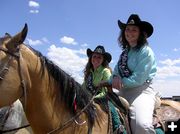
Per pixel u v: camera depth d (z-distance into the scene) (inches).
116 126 93.9
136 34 103.3
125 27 108.0
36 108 81.7
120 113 97.6
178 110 113.6
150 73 103.3
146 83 103.2
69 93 86.7
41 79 81.4
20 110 147.2
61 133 85.0
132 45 104.0
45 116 82.7
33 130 84.3
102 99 98.8
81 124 87.7
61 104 85.7
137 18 104.2
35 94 80.8
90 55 145.3
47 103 82.9
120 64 105.3
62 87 85.6
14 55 76.2
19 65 76.5
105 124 93.4
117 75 101.5
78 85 89.8
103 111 95.8
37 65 80.7
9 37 79.3
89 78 142.4
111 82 101.0
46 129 83.5
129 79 99.5
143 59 100.1
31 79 79.8
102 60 141.6
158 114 109.0
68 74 88.0
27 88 78.7
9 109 131.0
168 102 118.3
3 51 75.5
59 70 85.7
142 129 94.8
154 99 104.0
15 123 142.2
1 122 130.6
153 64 103.9
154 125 99.6
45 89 82.4
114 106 98.2
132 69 101.6
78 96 88.9
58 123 85.0
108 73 138.3
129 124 97.8
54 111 84.4
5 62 74.8
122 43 109.5
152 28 104.7
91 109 91.0
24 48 79.9
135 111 97.9
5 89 74.0
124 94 105.1
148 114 97.1
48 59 84.5
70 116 87.0
